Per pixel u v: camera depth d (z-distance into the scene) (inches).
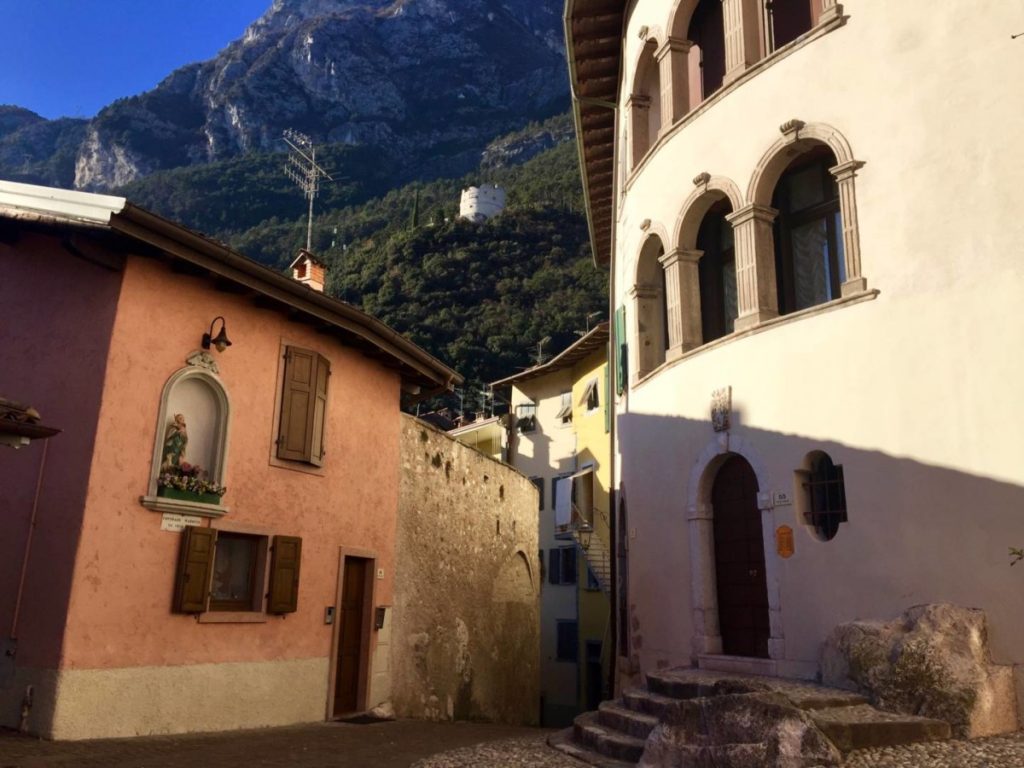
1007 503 334.3
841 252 436.1
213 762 321.4
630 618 526.3
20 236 420.5
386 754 364.2
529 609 823.7
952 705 297.9
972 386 351.6
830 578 382.9
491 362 2452.0
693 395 474.0
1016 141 356.2
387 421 568.1
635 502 531.2
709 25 534.3
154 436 399.5
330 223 5408.5
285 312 475.8
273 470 460.8
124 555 381.1
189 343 422.6
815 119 426.3
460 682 644.7
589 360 1261.1
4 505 385.7
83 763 303.7
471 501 693.3
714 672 416.8
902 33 398.9
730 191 466.6
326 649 485.1
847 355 394.6
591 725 377.4
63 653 353.4
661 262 516.7
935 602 343.3
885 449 373.7
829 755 247.6
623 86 622.5
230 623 425.1
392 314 2792.8
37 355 401.7
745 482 448.8
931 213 375.9
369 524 535.5
